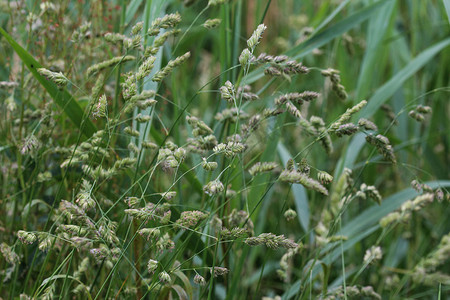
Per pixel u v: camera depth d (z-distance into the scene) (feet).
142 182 2.66
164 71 2.42
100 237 2.39
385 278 3.05
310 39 2.92
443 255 2.75
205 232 2.73
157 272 2.48
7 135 2.84
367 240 3.21
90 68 2.52
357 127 2.46
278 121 2.83
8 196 2.80
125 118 2.80
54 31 2.83
